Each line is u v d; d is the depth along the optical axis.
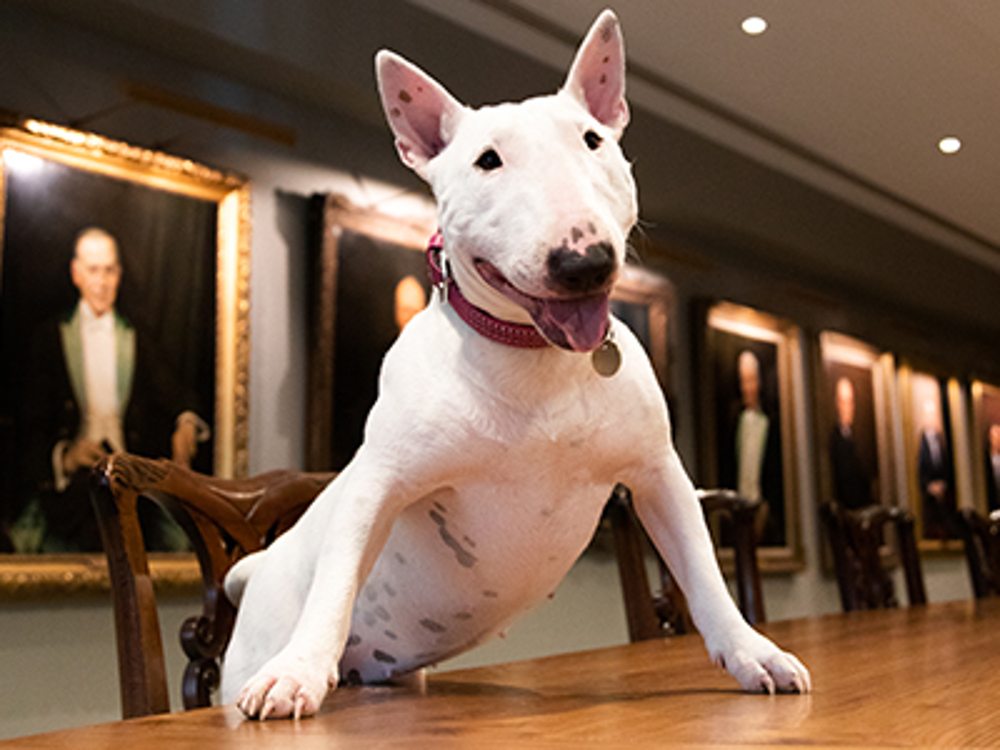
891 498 5.64
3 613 2.39
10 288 2.46
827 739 0.54
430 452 0.77
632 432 0.81
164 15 2.64
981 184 4.97
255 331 2.95
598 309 0.68
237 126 2.97
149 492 1.13
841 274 5.36
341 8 3.01
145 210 2.73
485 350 0.77
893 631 1.50
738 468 4.57
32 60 2.59
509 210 0.70
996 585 3.18
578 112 0.76
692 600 0.84
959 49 3.59
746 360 4.72
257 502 1.24
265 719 0.67
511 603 0.90
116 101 2.72
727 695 0.77
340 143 3.24
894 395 5.91
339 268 3.09
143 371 2.67
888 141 4.43
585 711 0.69
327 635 0.72
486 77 3.39
